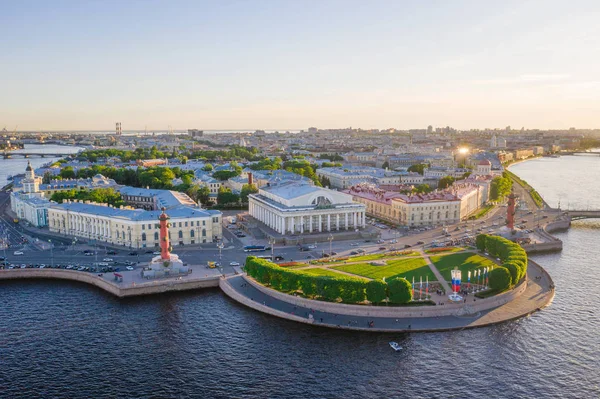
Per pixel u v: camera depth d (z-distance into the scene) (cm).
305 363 17825
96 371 17425
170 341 19550
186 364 17850
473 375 17025
